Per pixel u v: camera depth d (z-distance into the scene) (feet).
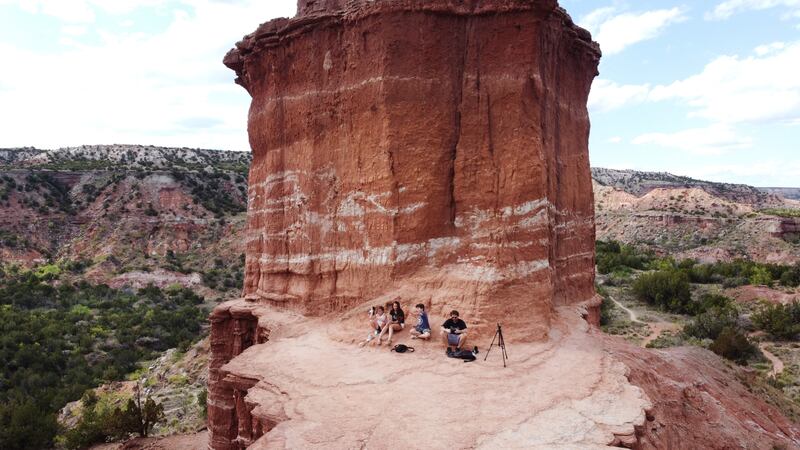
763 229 454.40
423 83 59.26
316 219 66.69
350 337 55.01
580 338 53.98
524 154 56.34
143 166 534.78
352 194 62.80
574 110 76.59
